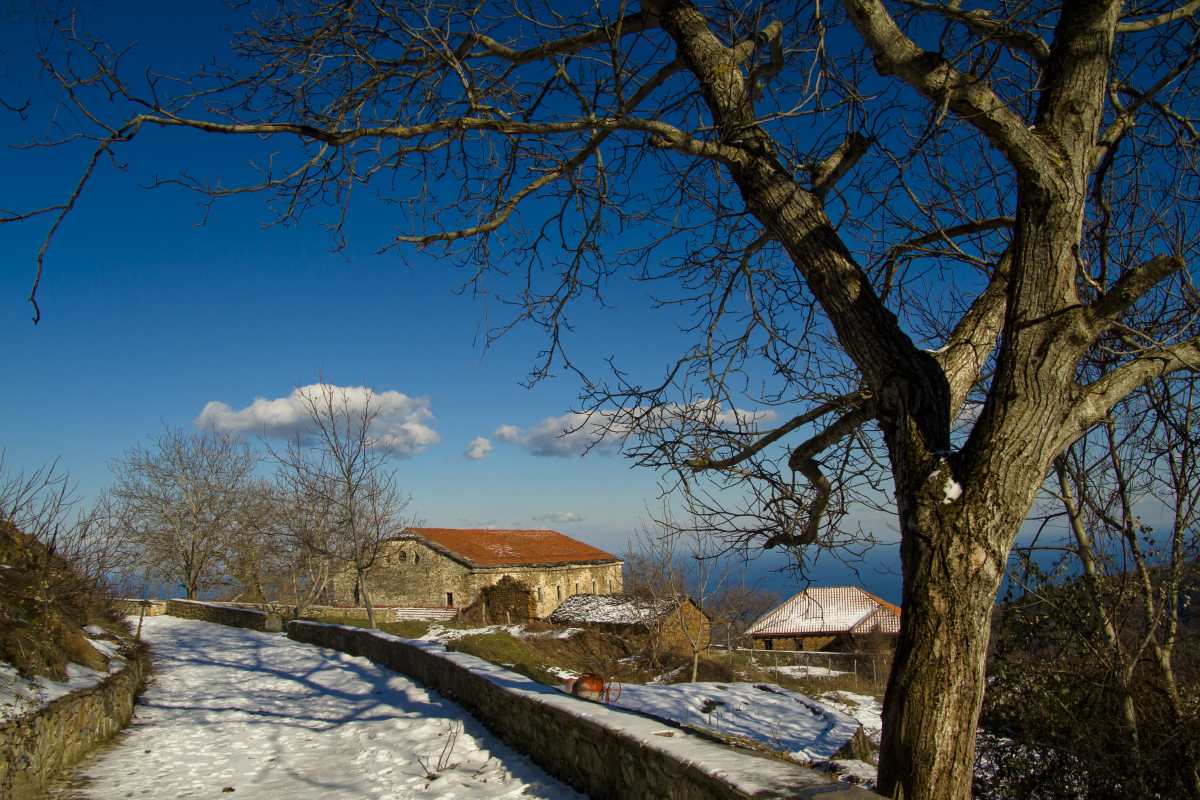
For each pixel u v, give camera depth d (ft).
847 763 30.09
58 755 26.55
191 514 126.93
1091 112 13.78
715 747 16.58
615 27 17.43
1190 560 20.98
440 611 130.21
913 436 13.98
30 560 38.27
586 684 26.99
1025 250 13.57
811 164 18.92
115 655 42.78
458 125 17.19
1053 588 23.00
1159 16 15.24
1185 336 20.22
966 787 12.54
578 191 21.94
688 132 16.75
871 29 14.94
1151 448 21.85
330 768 27.40
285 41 19.19
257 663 56.44
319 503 83.66
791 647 144.15
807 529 20.79
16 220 13.29
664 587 78.07
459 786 23.15
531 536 169.89
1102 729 21.30
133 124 14.61
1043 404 13.07
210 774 27.25
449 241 18.90
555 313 22.81
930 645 12.78
